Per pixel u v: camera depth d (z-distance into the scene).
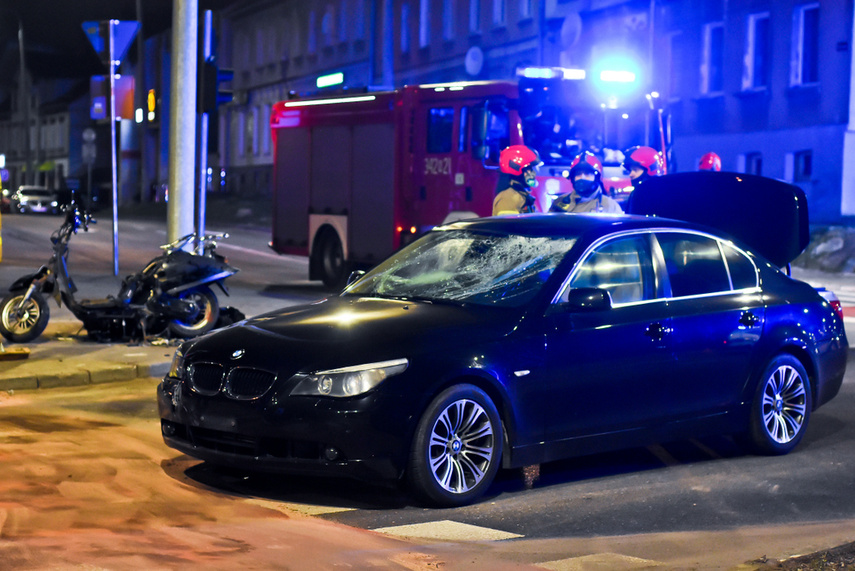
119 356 12.36
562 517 6.89
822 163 31.88
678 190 11.85
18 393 10.85
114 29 20.30
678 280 8.37
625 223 8.30
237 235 41.34
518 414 7.36
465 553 6.03
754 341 8.65
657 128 19.14
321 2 60.53
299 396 6.85
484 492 7.30
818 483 7.91
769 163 33.88
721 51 35.91
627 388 7.89
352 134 21.70
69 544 5.93
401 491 7.42
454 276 8.05
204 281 13.69
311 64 61.91
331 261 22.34
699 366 8.30
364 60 56.06
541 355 7.44
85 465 7.86
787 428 8.95
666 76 37.88
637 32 38.34
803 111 32.56
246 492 7.29
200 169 16.30
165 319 13.73
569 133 18.70
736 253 8.87
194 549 5.91
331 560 5.80
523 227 8.37
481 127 18.81
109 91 20.61
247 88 70.44
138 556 5.74
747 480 7.97
